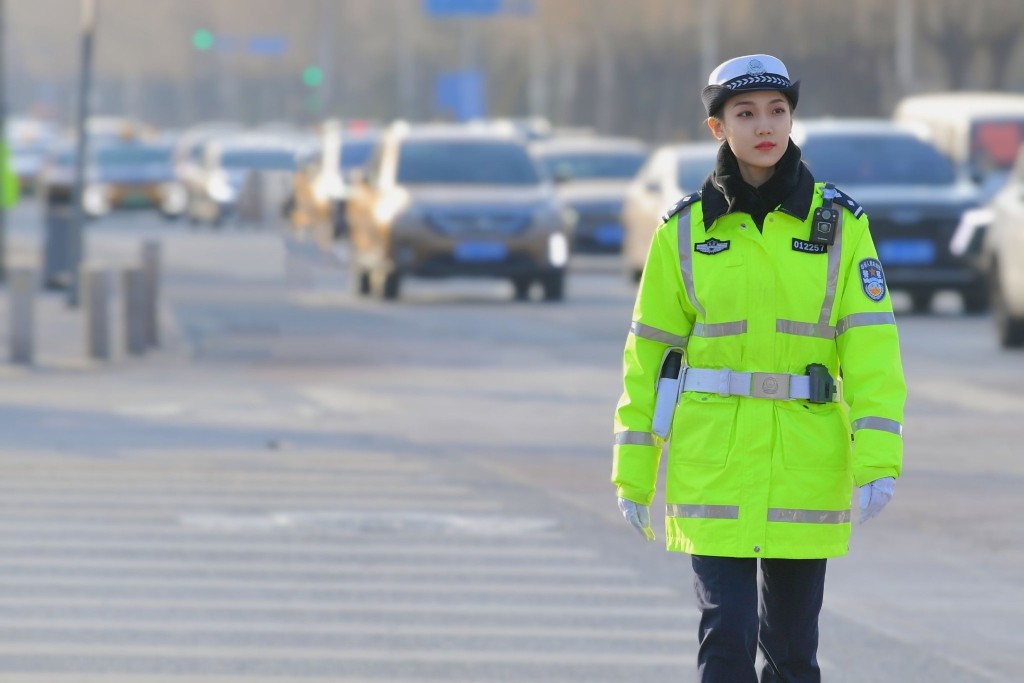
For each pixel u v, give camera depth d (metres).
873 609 21.53
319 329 55.81
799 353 13.85
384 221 65.38
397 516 26.84
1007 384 42.09
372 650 19.38
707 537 13.83
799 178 13.84
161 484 29.27
